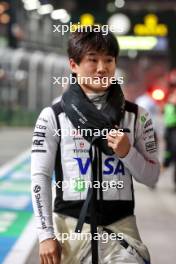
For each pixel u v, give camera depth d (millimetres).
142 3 45656
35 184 4688
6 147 33250
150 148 4887
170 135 18328
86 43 4723
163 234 12156
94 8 48656
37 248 11039
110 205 4711
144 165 4719
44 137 4746
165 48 69250
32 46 65438
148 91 25219
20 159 27484
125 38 50562
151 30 50281
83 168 4703
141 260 4734
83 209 4664
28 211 14852
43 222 4625
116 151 4605
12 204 15805
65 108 4734
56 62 54562
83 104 4672
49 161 4734
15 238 11852
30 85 52500
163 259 10133
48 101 52438
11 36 59656
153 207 15352
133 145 4812
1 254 10547
